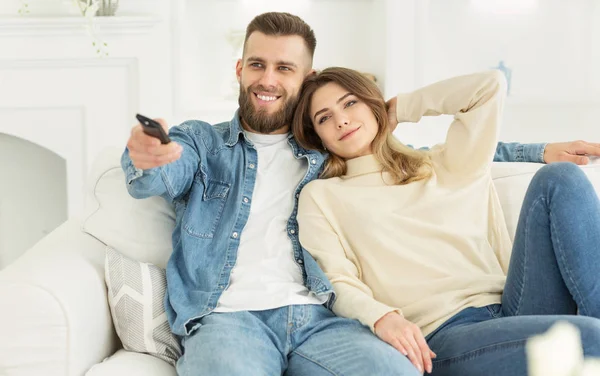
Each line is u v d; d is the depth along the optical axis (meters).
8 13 3.02
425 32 3.22
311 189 1.73
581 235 1.44
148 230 1.73
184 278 1.61
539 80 3.57
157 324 1.55
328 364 1.40
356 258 1.68
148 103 3.05
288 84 1.79
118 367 1.40
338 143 1.78
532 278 1.51
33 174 3.22
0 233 3.24
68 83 3.00
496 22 3.52
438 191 1.72
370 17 3.41
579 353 1.28
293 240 1.68
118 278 1.55
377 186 1.74
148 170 1.45
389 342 1.41
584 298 1.44
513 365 1.36
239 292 1.56
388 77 3.22
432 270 1.61
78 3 2.93
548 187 1.48
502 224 1.76
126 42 3.00
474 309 1.57
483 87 1.74
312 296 1.58
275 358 1.46
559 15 3.54
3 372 1.34
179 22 3.03
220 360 1.34
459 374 1.44
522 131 3.56
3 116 2.99
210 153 1.74
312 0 3.37
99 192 1.76
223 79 3.34
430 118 3.41
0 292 1.34
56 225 3.26
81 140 3.04
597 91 3.57
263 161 1.78
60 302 1.36
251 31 1.83
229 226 1.64
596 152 1.90
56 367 1.35
